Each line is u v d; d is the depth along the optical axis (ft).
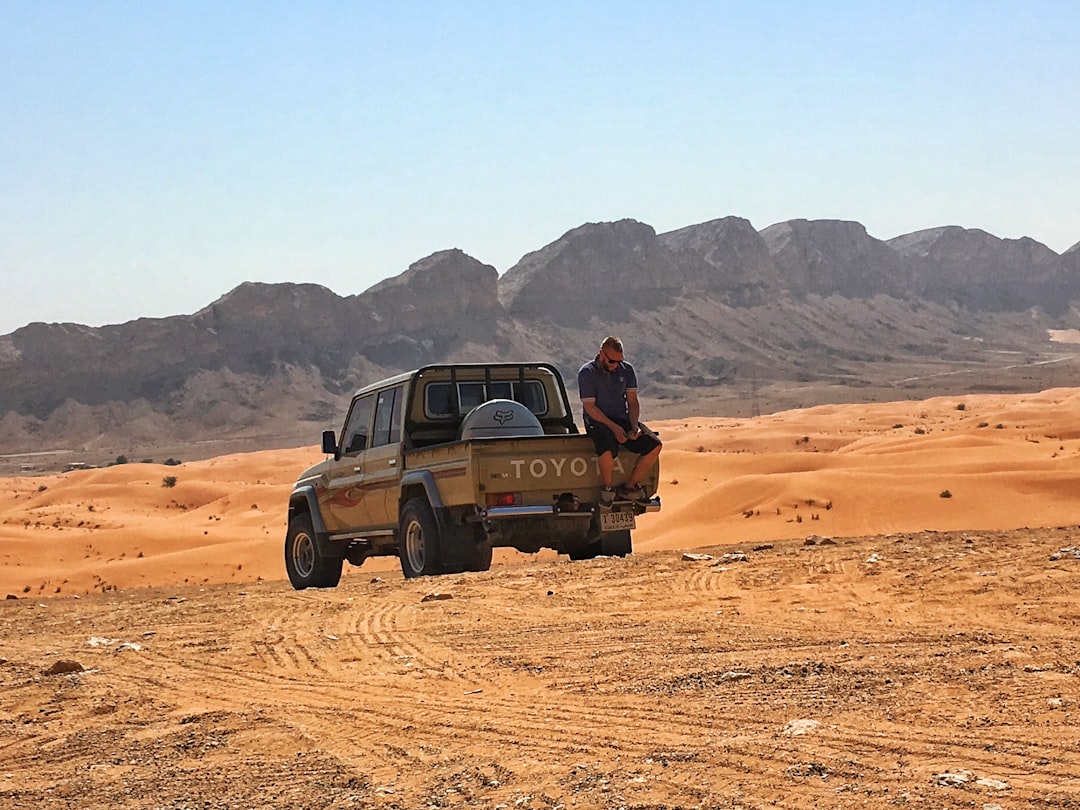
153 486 542.16
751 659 24.70
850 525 236.43
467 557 47.09
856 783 16.02
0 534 294.05
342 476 54.29
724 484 266.36
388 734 20.62
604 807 15.75
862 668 23.20
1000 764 16.49
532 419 48.67
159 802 17.62
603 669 24.76
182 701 24.62
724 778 16.58
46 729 22.86
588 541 49.96
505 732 20.10
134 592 64.90
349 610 36.55
